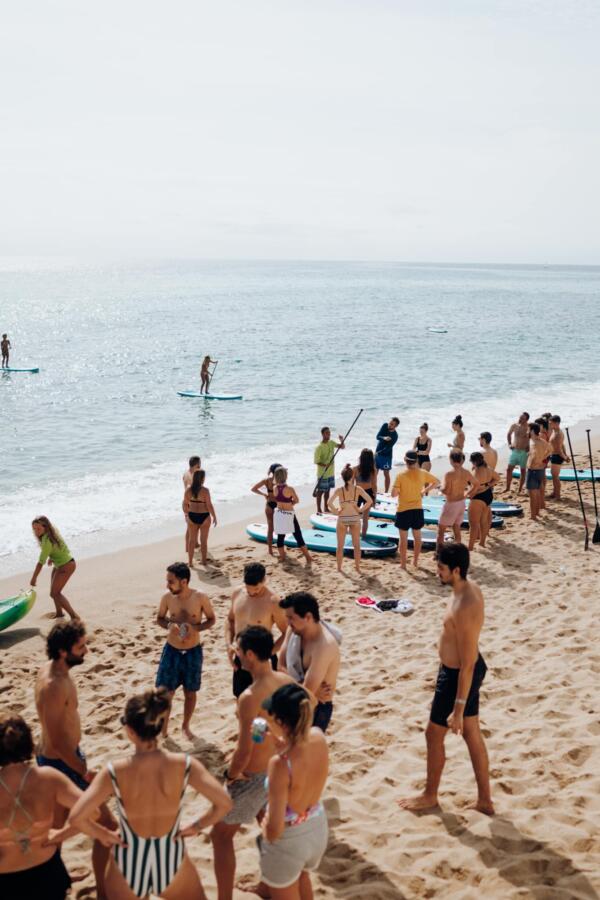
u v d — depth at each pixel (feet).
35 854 11.56
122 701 24.39
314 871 15.37
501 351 149.07
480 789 17.04
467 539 42.57
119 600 34.30
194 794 18.90
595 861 15.25
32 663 27.91
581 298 405.39
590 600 31.86
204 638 29.71
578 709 22.39
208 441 70.64
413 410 87.66
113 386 100.53
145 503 51.13
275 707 11.68
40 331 176.24
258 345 151.64
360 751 20.39
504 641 27.96
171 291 395.75
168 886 11.51
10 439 69.87
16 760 11.57
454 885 14.85
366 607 32.42
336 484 56.39
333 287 472.85
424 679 25.25
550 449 46.06
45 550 31.07
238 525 46.70
